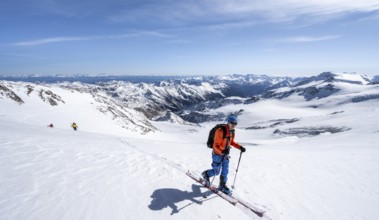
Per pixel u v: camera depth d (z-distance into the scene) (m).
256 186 8.82
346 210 7.46
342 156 16.17
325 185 9.64
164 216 6.03
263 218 6.48
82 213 5.68
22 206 5.66
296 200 7.91
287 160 14.08
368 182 10.25
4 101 69.75
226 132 7.11
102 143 15.57
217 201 7.09
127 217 5.77
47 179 7.31
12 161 8.61
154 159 11.02
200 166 10.83
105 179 7.79
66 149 11.39
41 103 83.62
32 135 14.99
